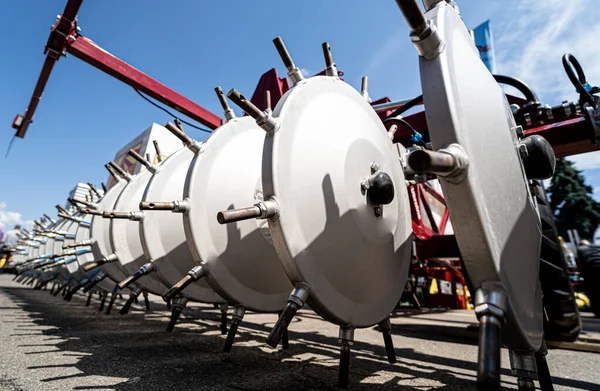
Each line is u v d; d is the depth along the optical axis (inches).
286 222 49.5
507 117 48.5
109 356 75.4
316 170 55.8
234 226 86.0
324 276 52.4
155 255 103.3
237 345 92.4
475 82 42.7
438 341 111.7
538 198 104.3
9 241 655.8
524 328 35.6
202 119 186.9
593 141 89.0
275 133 53.4
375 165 65.2
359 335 122.1
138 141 335.3
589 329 149.9
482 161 35.5
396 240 67.2
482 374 26.1
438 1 42.6
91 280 149.4
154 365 68.6
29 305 176.1
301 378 61.9
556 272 103.9
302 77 62.0
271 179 50.5
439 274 266.4
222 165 91.4
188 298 103.5
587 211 863.1
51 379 57.9
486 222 31.3
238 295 82.0
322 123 60.8
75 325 119.0
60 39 146.7
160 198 109.7
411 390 57.7
